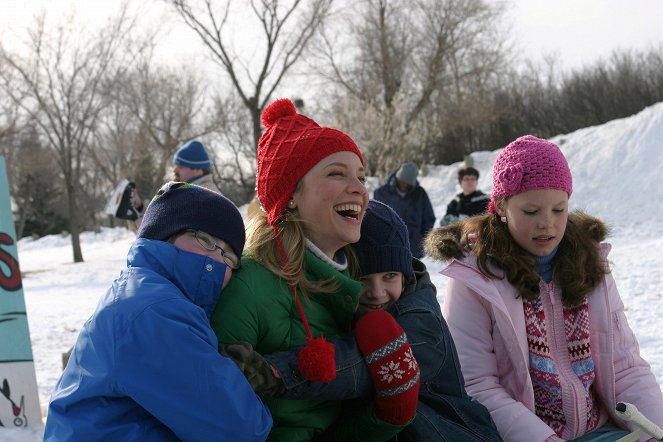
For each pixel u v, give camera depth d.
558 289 2.42
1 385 4.29
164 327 1.63
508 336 2.36
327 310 1.99
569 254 2.39
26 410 4.31
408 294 2.19
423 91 31.98
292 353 1.85
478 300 2.43
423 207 8.86
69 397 1.65
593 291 2.43
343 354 1.85
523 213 2.32
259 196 2.07
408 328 2.06
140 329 1.63
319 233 1.99
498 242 2.38
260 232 1.99
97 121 29.88
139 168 33.03
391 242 2.11
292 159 1.97
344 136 2.01
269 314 1.87
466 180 8.92
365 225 2.12
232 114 31.44
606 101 28.08
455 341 2.43
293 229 1.96
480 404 2.21
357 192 1.97
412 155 24.92
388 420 1.90
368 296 2.14
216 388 1.61
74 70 23.52
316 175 1.96
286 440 1.88
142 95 31.28
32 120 24.50
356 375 1.86
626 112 27.42
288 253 1.93
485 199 8.84
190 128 32.62
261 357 1.76
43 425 4.30
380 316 1.92
